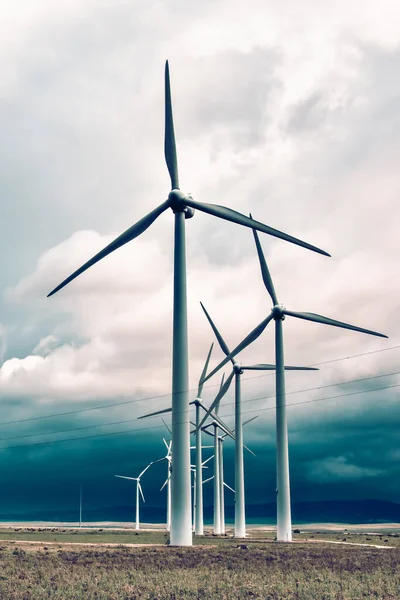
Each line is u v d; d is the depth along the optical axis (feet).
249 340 350.64
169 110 286.05
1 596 142.20
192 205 282.15
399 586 165.27
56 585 159.43
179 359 278.05
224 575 184.03
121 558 224.94
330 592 152.35
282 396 357.20
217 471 524.52
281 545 316.19
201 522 493.36
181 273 282.77
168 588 156.35
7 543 293.23
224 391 350.02
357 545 337.93
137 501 612.70
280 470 354.95
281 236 274.98
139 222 285.02
